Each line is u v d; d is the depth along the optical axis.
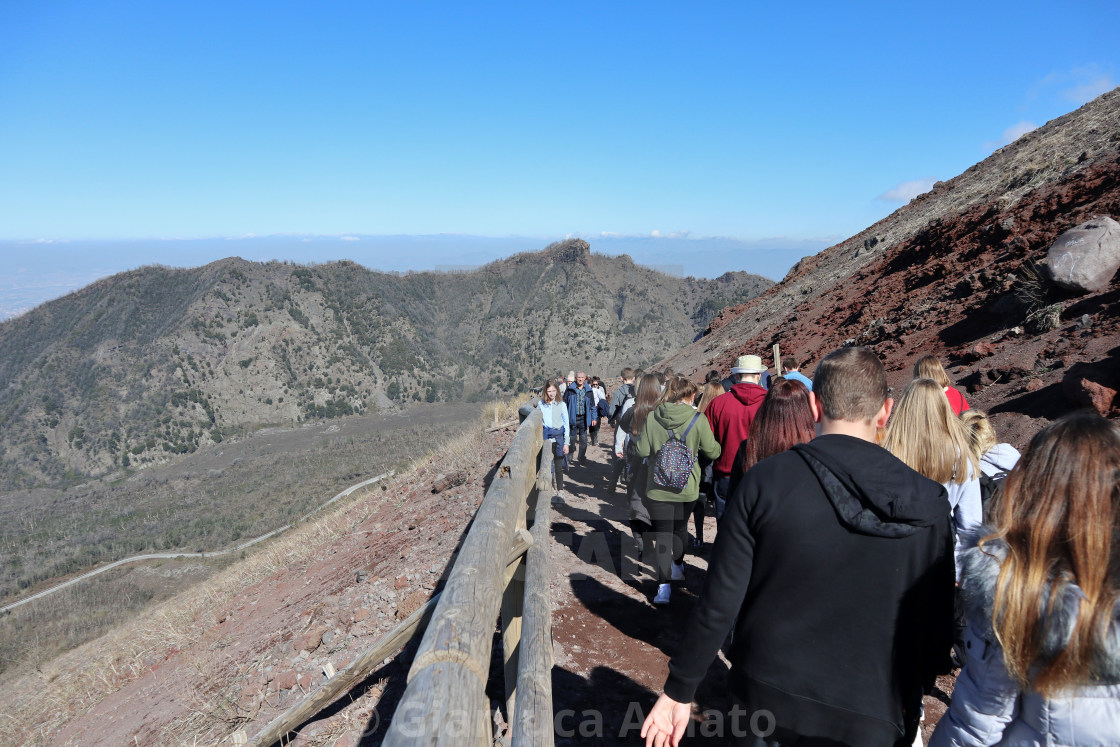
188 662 7.07
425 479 12.82
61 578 56.19
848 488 1.65
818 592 1.65
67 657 12.92
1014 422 6.07
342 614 5.60
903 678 1.66
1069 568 1.26
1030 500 1.34
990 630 1.36
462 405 159.62
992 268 10.23
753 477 1.78
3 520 91.44
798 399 3.36
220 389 156.25
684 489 4.43
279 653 5.36
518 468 4.38
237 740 3.98
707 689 3.36
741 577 1.75
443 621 2.08
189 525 67.75
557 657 3.78
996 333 8.49
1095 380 5.54
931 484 1.68
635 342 194.12
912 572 1.64
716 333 27.72
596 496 7.91
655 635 4.05
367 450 100.94
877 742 1.62
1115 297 7.02
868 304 14.53
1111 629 1.19
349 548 9.66
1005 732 1.42
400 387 170.12
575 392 9.62
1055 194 11.26
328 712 4.12
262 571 11.39
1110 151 12.22
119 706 7.05
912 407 2.80
